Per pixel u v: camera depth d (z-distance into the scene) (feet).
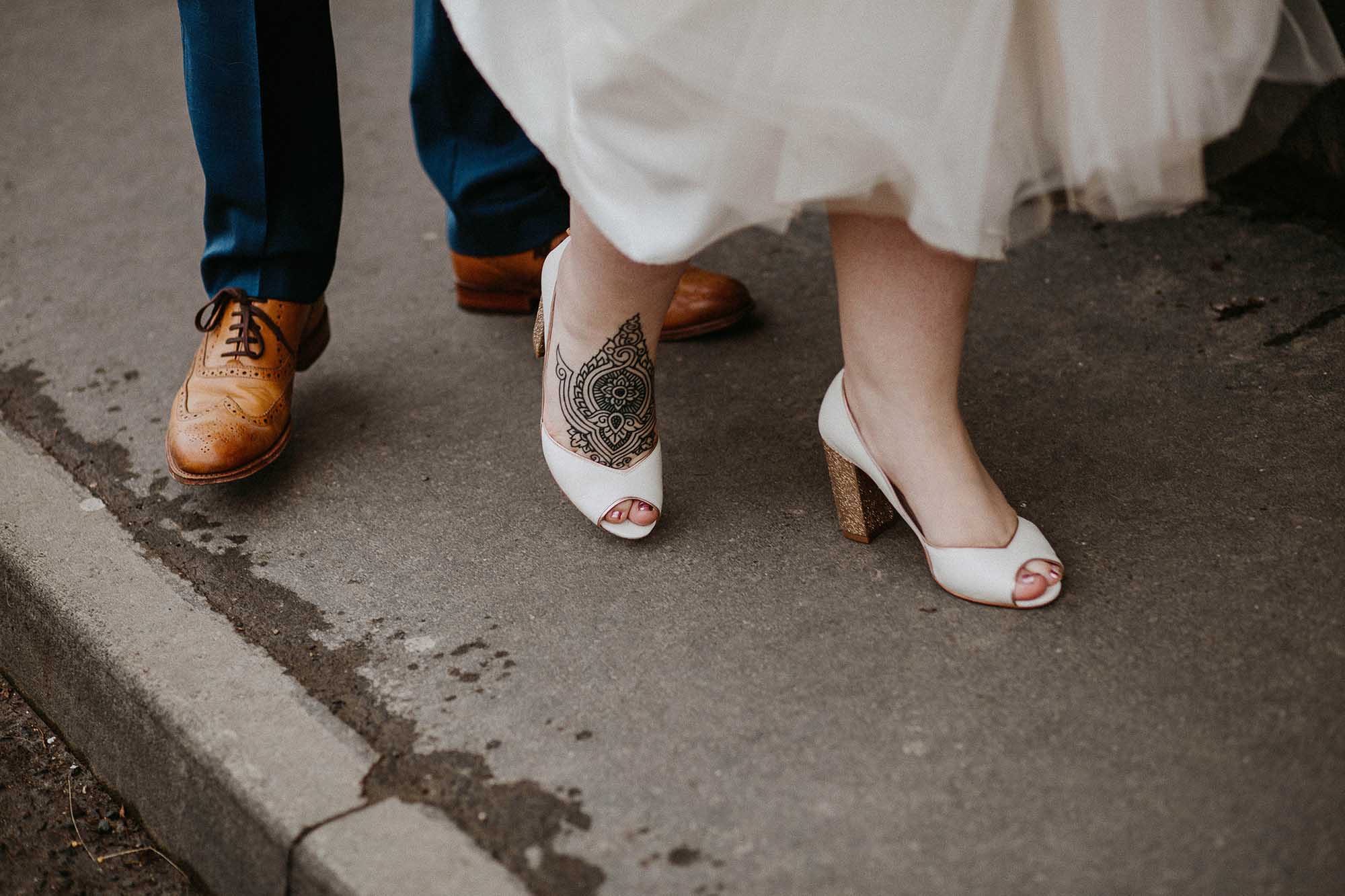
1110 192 4.10
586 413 5.22
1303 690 4.37
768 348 7.03
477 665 4.90
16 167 9.86
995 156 3.99
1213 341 6.54
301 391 6.94
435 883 3.95
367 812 4.25
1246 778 4.07
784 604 5.07
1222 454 5.68
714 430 6.32
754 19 3.76
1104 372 6.40
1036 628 4.80
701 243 4.23
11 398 6.99
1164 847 3.86
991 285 7.35
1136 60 3.84
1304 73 4.34
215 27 5.56
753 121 3.92
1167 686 4.46
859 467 5.19
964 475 4.91
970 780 4.17
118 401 6.89
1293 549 5.04
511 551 5.56
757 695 4.61
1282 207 7.73
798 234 8.31
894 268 4.55
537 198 7.06
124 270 8.30
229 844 4.57
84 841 5.14
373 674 4.90
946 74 3.75
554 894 3.91
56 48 12.06
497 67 4.33
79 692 5.36
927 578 5.14
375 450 6.37
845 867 3.91
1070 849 3.89
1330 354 6.29
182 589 5.45
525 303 7.51
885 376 4.82
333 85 6.11
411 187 9.34
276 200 6.08
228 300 6.32
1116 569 5.05
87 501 6.09
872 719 4.46
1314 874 3.72
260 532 5.82
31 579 5.55
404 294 7.91
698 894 3.86
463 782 4.35
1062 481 5.63
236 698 4.80
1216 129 4.07
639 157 4.09
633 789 4.26
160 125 10.45
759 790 4.21
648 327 5.07
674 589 5.22
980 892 3.79
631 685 4.72
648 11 3.81
